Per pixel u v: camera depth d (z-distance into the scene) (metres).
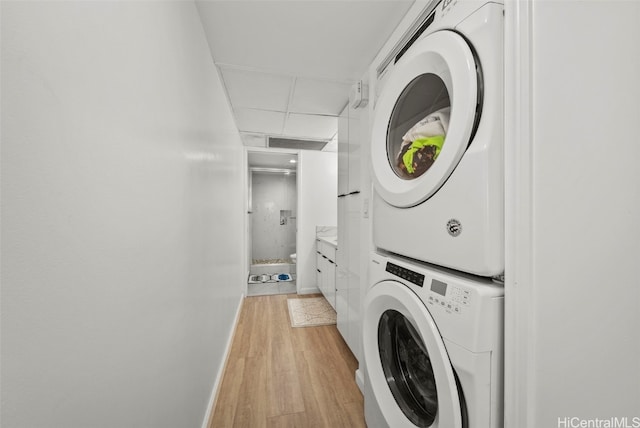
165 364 0.82
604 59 0.61
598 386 0.62
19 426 0.33
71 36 0.42
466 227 0.67
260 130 3.03
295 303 3.31
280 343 2.31
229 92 2.11
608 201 0.61
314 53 1.59
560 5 0.60
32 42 0.35
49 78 0.38
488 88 0.65
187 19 1.06
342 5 1.21
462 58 0.69
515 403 0.60
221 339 1.86
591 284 0.61
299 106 2.36
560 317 0.60
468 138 0.68
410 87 1.00
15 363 0.33
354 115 1.93
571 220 0.60
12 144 0.32
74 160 0.43
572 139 0.60
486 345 0.63
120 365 0.56
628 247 0.62
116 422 0.55
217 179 1.72
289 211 5.62
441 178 0.73
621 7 0.62
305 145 3.59
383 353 1.12
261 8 1.23
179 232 0.95
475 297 0.64
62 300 0.40
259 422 1.43
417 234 0.85
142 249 0.67
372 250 1.20
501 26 0.65
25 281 0.34
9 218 0.32
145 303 0.68
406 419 0.95
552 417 0.60
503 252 0.63
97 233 0.48
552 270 0.59
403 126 1.10
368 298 1.09
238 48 1.54
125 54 0.58
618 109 0.62
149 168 0.71
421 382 0.97
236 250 2.81
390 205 1.02
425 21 0.92
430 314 0.76
